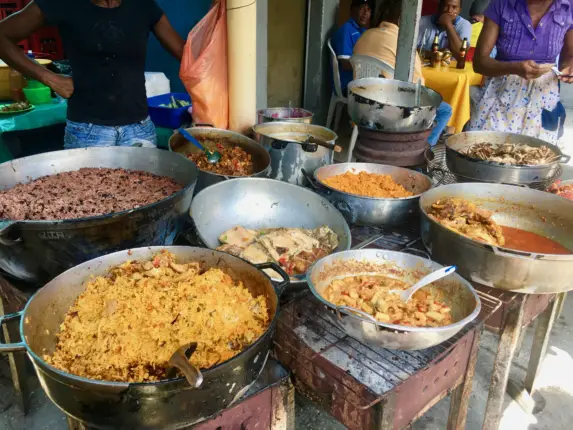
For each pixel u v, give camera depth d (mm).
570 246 1640
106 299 1059
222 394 864
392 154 2184
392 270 1340
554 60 2641
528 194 1747
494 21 2635
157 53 3842
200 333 982
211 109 2379
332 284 1309
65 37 1978
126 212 1151
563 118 2891
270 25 4258
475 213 1652
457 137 2295
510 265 1292
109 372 902
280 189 1734
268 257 1419
